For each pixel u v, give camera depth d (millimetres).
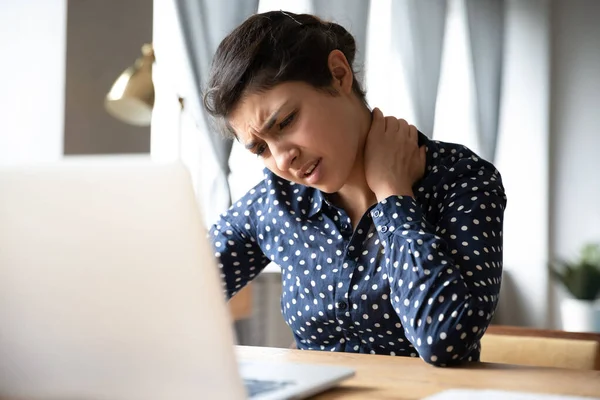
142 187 756
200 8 3822
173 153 3895
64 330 820
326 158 1399
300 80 1364
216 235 1665
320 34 1412
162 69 3898
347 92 1458
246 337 4070
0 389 872
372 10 5676
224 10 3896
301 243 1537
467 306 1210
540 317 6512
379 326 1437
